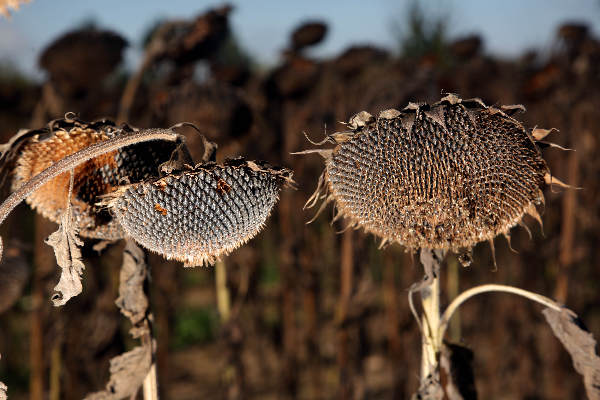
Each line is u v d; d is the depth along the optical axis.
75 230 1.62
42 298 3.83
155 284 5.02
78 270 1.61
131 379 1.95
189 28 3.38
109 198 1.67
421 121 1.71
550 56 5.12
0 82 4.86
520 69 5.73
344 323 4.37
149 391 1.98
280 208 5.23
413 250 1.82
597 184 5.11
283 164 5.13
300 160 5.11
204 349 7.39
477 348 6.94
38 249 3.57
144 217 1.54
